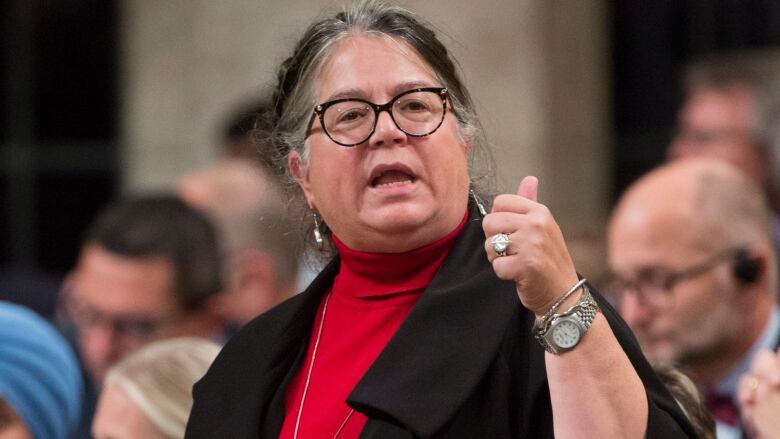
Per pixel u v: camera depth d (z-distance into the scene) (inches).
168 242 631.2
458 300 324.8
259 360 353.4
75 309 641.0
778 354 430.0
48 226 1093.1
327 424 334.0
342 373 340.5
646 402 312.5
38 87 1094.4
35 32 1095.6
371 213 333.4
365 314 344.8
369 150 334.6
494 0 995.3
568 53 1016.9
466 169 343.9
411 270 340.8
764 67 750.5
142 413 467.8
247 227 707.4
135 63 1066.7
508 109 999.6
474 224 342.0
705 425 388.2
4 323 515.8
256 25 1034.7
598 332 311.1
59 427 521.7
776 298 589.6
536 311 313.7
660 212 571.2
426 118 336.2
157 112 1060.5
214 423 349.7
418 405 311.4
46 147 1091.9
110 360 631.2
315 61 346.3
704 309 562.9
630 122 1023.0
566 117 1011.9
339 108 337.4
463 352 318.3
